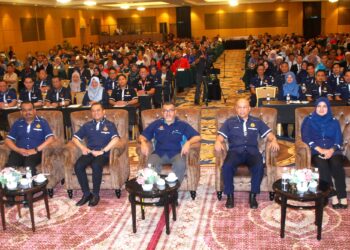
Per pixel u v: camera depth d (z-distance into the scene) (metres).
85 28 26.36
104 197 5.07
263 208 4.57
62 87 7.89
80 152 5.18
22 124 5.26
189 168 4.77
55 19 22.59
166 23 29.19
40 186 4.23
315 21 27.02
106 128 5.12
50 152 5.08
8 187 4.15
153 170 4.19
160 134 4.94
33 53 20.44
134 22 29.56
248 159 4.69
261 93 7.94
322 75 7.38
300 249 3.70
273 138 4.71
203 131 7.93
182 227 4.21
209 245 3.83
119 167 4.96
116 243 3.94
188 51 15.32
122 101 7.82
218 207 4.65
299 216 4.36
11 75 11.70
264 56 13.58
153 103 9.38
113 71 9.23
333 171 4.46
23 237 4.12
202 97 11.09
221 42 24.94
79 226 4.32
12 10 18.72
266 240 3.88
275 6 27.84
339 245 3.74
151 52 15.89
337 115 4.97
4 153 5.14
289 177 3.89
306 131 4.77
